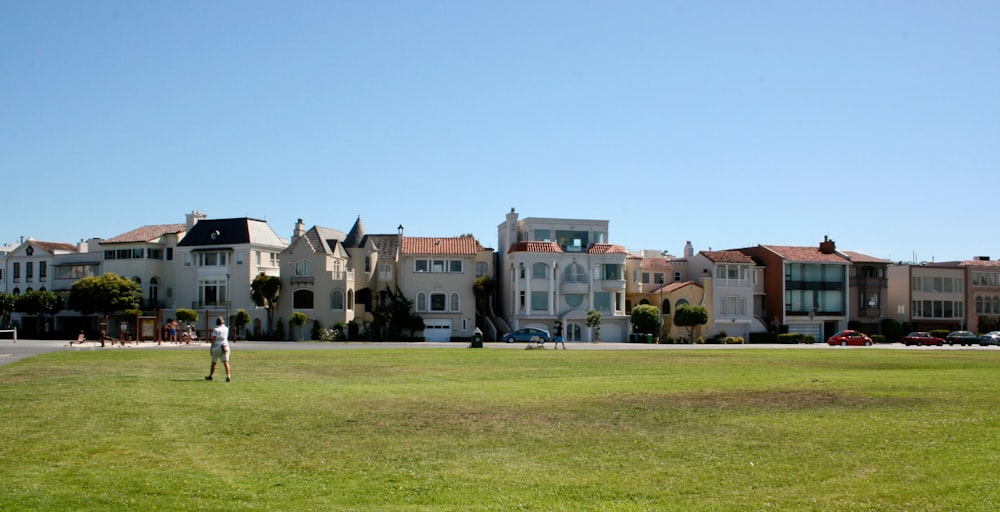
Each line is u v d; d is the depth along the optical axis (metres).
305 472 14.26
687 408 22.16
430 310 92.19
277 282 87.19
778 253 100.38
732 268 97.44
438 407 22.03
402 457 15.53
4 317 96.38
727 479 13.97
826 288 101.31
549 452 16.09
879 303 104.56
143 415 19.98
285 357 45.12
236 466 14.65
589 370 36.91
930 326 106.00
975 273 108.94
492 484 13.55
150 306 91.69
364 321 91.00
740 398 24.53
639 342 89.94
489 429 18.55
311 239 89.50
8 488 12.89
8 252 106.31
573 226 96.25
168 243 94.69
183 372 32.75
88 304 84.31
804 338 93.44
